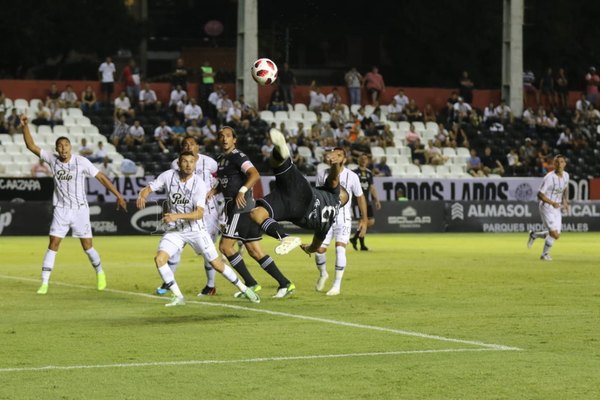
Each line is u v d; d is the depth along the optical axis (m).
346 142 93.19
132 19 123.94
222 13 149.12
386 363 21.81
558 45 133.75
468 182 88.19
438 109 109.75
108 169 82.62
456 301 33.28
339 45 144.62
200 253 31.81
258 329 26.66
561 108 112.94
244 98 97.69
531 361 22.06
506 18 106.38
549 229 53.12
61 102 93.38
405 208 82.44
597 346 24.08
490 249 62.28
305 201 30.17
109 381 19.89
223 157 32.66
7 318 28.92
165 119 95.44
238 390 19.11
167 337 25.28
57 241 36.00
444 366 21.48
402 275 43.12
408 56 136.62
